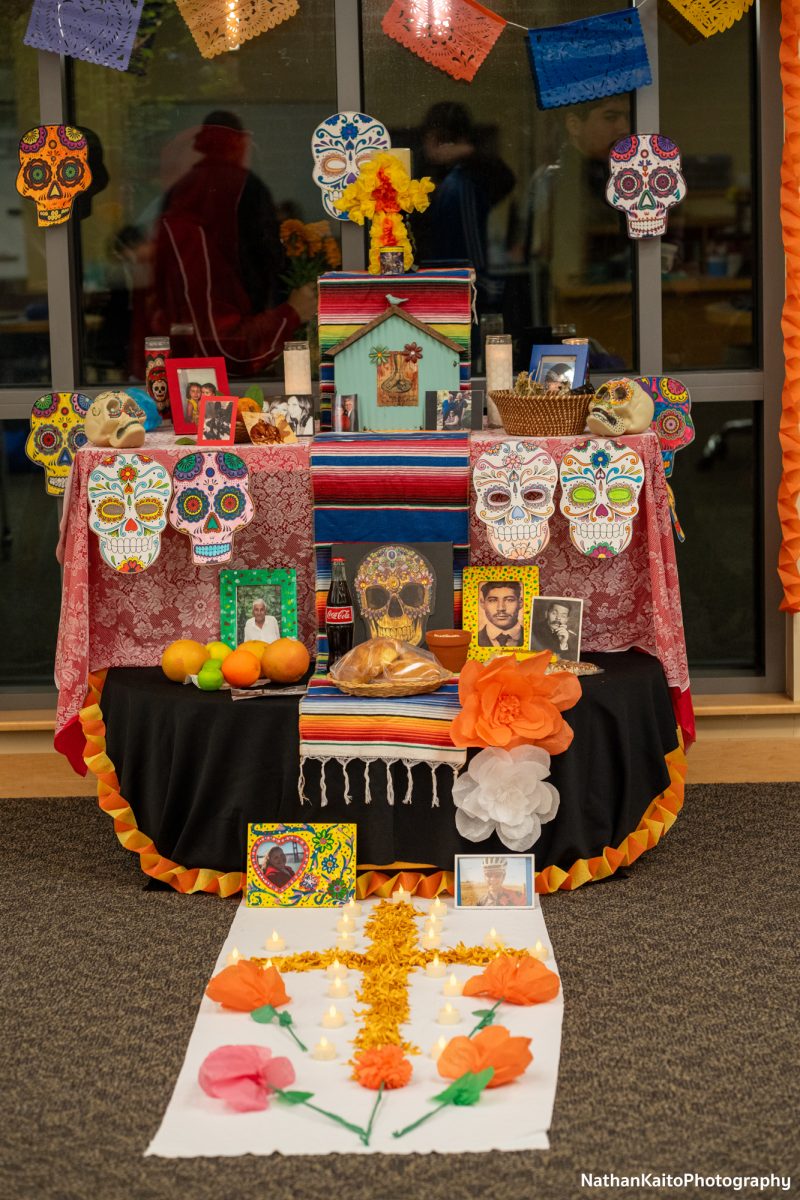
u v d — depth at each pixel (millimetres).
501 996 2994
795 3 4156
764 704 4441
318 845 3572
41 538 4582
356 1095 2639
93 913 3553
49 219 4363
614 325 4492
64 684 3873
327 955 3221
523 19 4367
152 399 4246
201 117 4406
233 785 3607
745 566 4586
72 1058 2818
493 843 3574
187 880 3676
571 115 4398
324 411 4121
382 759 3521
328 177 4332
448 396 4027
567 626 3830
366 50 4375
